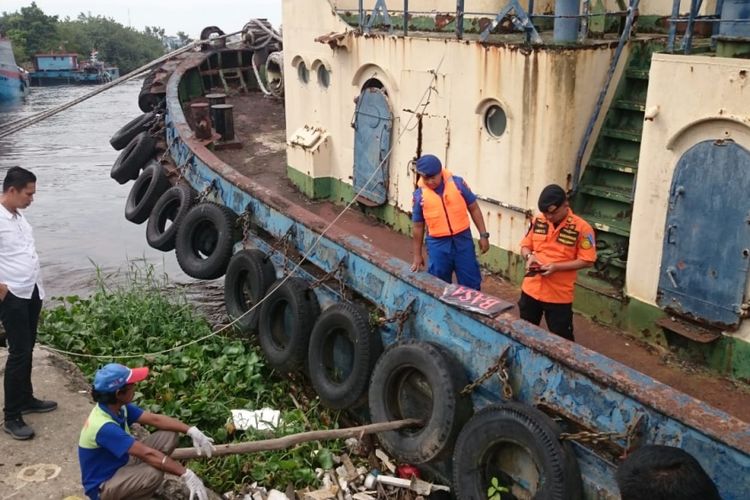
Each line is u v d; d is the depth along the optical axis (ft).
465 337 16.52
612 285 17.98
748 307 14.53
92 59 198.70
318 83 27.91
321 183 28.27
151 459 13.10
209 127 35.73
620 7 20.62
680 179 15.28
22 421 16.99
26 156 77.56
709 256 15.02
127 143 43.55
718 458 11.44
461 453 15.38
